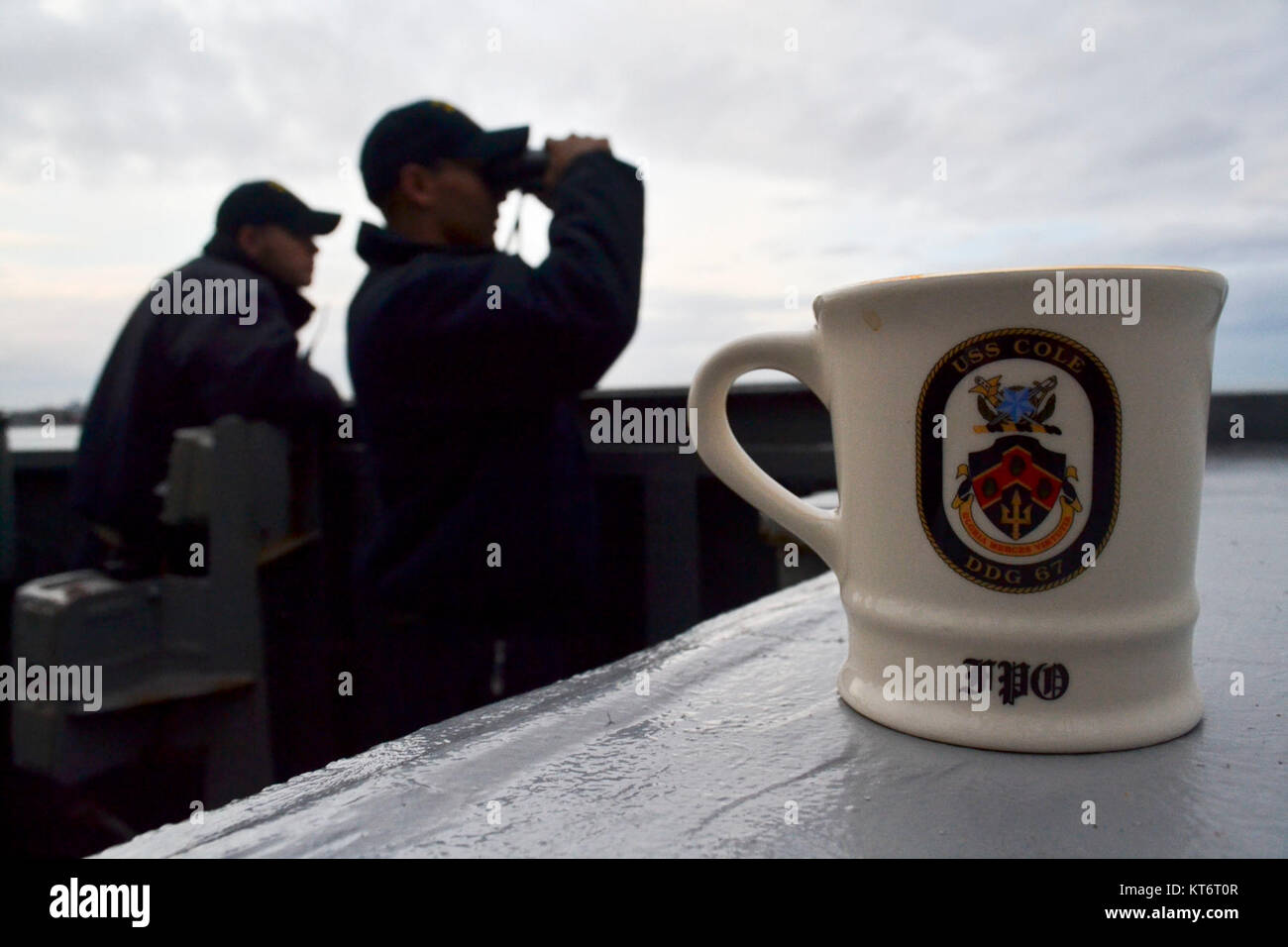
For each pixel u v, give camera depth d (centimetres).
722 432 47
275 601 164
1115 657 37
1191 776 35
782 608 65
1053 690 37
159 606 143
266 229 169
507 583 131
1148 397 36
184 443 140
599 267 127
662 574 180
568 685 48
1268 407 165
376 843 31
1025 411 36
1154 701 38
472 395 127
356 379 134
